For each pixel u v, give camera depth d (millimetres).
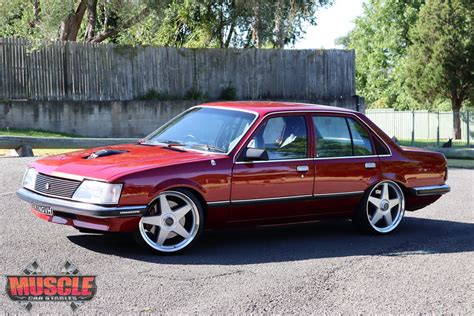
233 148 7164
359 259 7004
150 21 26844
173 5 30203
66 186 6617
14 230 7625
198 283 5855
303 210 7641
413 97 45094
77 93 25500
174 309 5137
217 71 28453
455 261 7074
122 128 26000
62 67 25125
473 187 13383
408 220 9547
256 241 7715
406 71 45500
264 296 5551
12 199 9695
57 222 6684
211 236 7898
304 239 7934
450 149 21734
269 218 7438
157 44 34094
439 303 5559
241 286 5816
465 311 5367
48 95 24875
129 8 25219
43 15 24109
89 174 6539
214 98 28438
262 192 7258
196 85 28047
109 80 26156
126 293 5488
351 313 5215
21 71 24297
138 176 6504
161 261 6551
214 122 7664
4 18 26812
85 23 33250
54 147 16688
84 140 17203
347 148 7992
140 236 6613
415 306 5457
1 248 6770
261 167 7238
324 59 30266
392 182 8320
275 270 6406
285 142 7516
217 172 6945
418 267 6762
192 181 6797
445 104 53812
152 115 26625
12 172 12453
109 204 6371
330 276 6270
